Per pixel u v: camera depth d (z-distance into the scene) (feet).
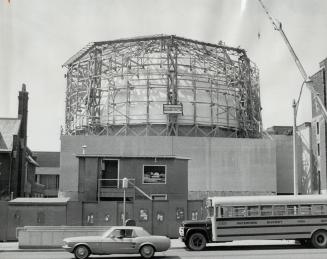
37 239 91.61
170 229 118.42
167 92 211.82
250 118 235.81
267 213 86.17
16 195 165.37
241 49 226.99
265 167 202.59
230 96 228.63
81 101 234.58
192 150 199.93
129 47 218.59
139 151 196.34
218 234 85.05
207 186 198.70
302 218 86.12
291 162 243.19
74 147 194.29
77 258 72.74
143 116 212.64
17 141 163.12
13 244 103.30
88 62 226.79
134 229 74.74
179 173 139.33
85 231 91.50
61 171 192.75
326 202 86.58
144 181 136.36
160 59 219.41
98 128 221.87
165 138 198.70
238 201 86.48
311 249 81.97
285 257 68.39
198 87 217.36
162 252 81.15
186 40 213.87
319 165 223.30
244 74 231.30
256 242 100.42
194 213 119.65
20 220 114.62
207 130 218.38
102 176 136.26
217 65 225.56
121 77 221.05
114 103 215.10
